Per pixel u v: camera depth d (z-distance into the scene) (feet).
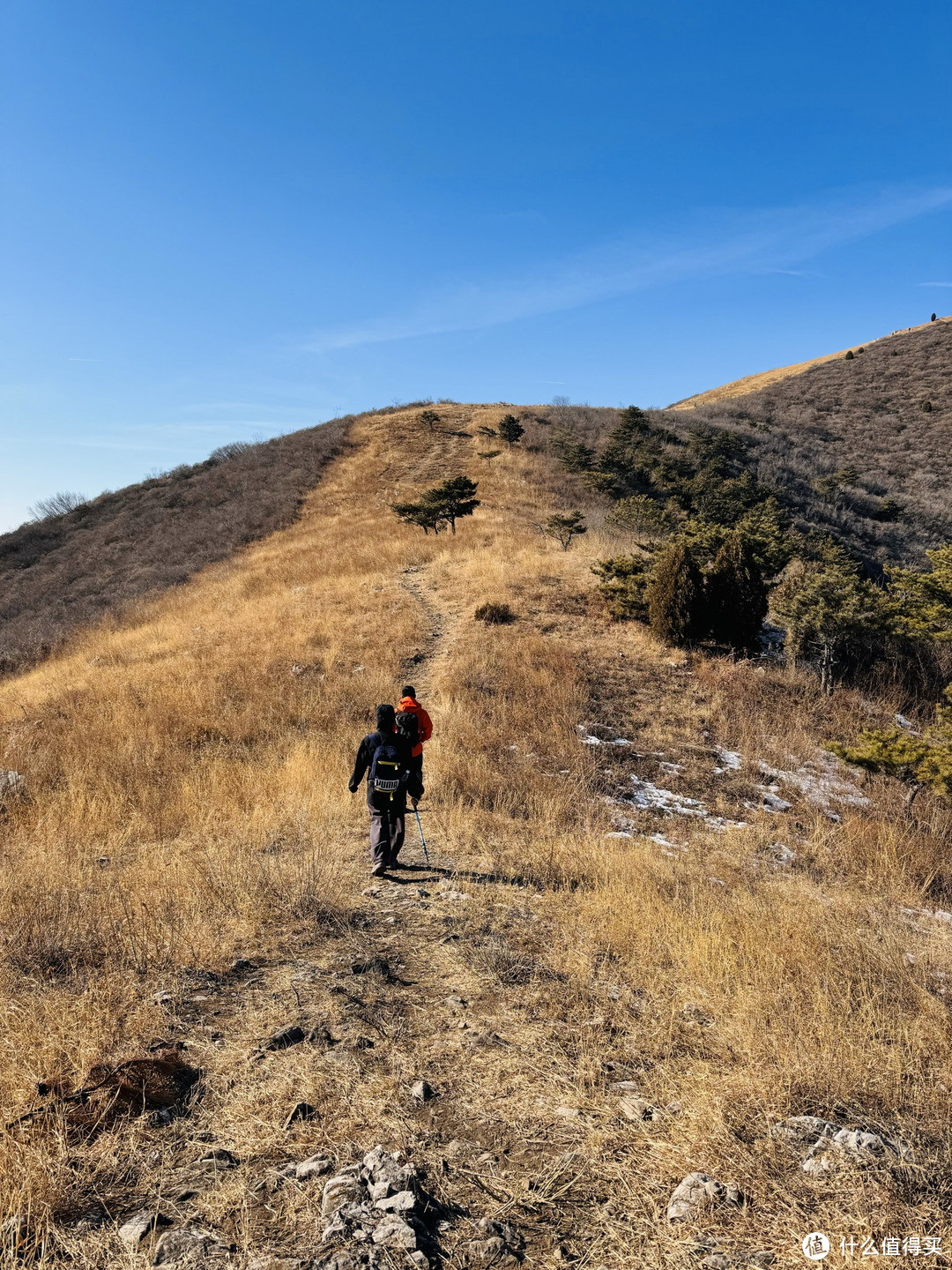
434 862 21.53
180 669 45.96
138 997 12.14
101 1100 9.21
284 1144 8.71
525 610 54.80
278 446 153.48
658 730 38.68
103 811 25.25
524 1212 7.77
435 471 124.06
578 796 29.94
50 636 76.95
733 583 48.60
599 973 14.28
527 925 16.66
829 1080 10.05
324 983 13.07
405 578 68.74
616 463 121.29
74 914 15.12
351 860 21.27
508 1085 10.20
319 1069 10.28
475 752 33.01
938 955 17.17
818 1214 7.50
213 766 30.12
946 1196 7.83
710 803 31.71
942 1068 10.75
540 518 95.04
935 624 47.73
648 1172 8.39
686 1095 9.91
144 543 115.03
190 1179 8.03
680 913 17.49
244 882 17.30
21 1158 7.89
